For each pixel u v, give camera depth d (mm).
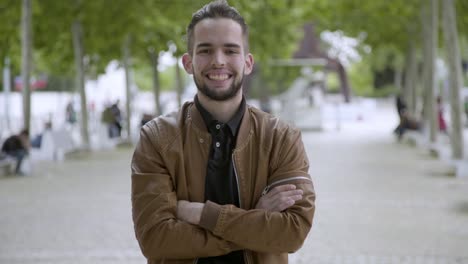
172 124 2779
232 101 2775
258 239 2641
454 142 15898
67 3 20672
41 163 18938
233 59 2734
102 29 21562
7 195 12508
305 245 7879
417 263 6996
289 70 32719
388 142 25484
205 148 2762
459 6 21859
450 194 12016
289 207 2717
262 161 2766
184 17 21766
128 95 25906
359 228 8875
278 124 2840
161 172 2723
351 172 15617
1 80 39875
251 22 25203
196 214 2654
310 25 36875
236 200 2764
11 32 20484
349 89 44156
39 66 35375
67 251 7676
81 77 22547
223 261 2754
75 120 35969
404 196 11789
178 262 2709
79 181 14617
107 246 7906
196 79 2756
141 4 20812
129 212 10328
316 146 23734
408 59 29266
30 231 8906
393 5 23172
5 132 28719
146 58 28891
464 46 36344
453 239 8148
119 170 16812
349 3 24594
